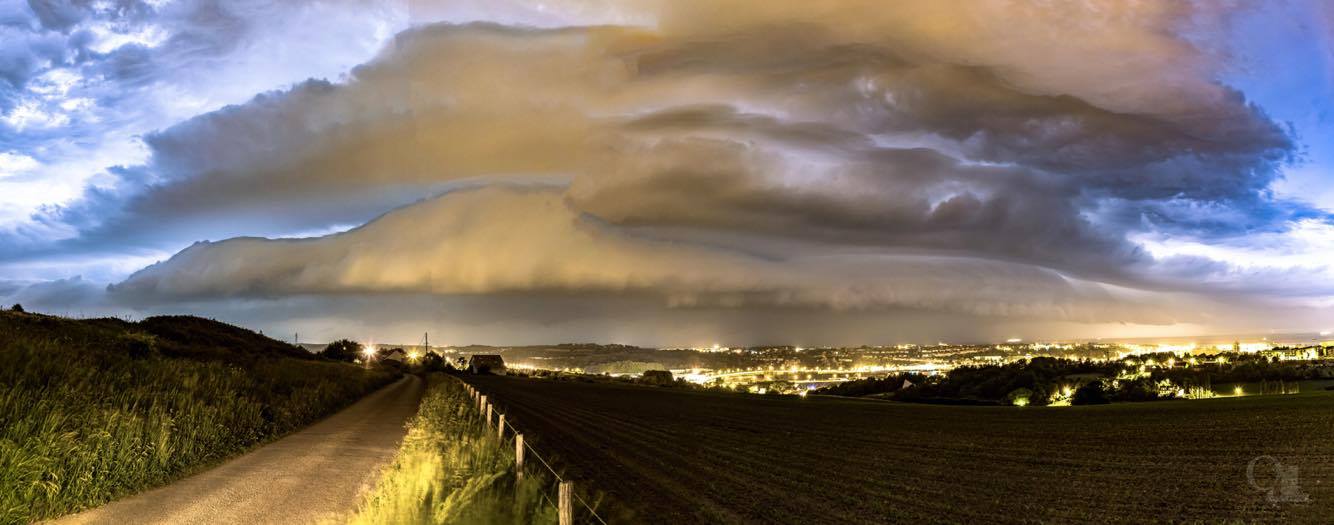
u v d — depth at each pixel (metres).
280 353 90.75
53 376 19.12
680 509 17.62
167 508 13.47
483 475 13.60
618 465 24.94
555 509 12.24
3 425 13.77
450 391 51.44
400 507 11.58
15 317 38.53
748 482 21.84
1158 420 41.97
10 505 11.76
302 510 13.40
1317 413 39.75
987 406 68.81
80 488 13.41
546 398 72.56
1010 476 23.17
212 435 20.36
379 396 56.31
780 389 140.50
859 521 16.62
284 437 25.42
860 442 34.12
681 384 159.25
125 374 22.69
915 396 94.56
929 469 24.86
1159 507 17.59
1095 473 23.33
